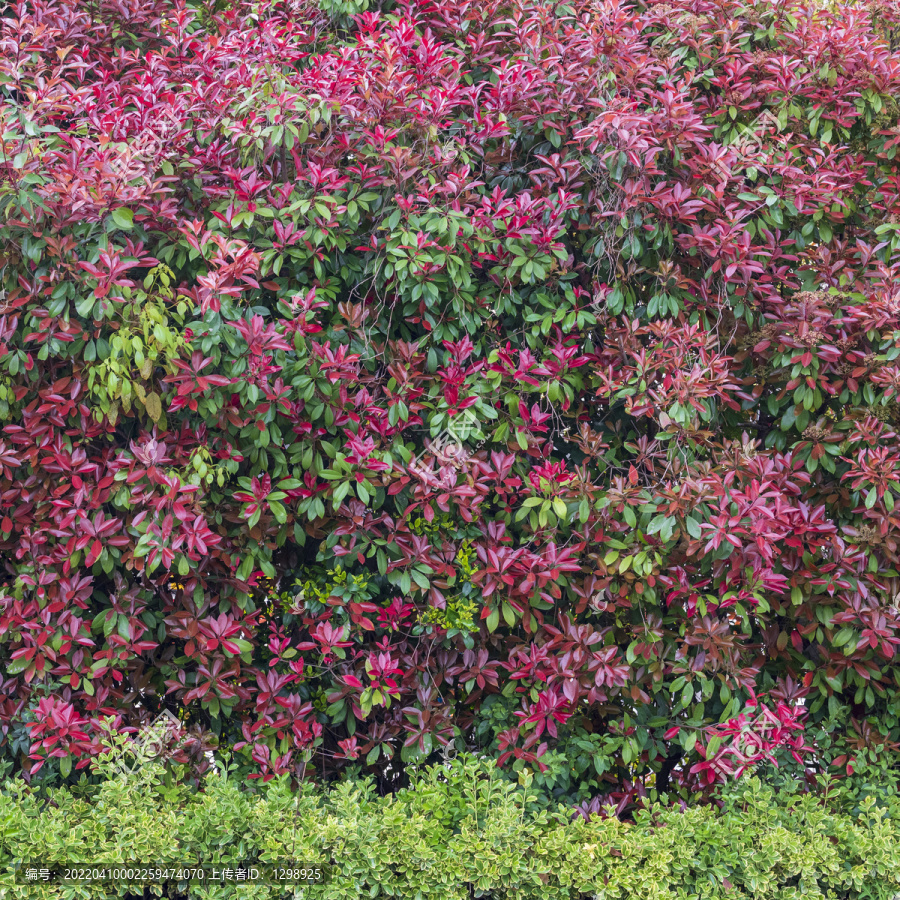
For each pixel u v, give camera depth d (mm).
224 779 3584
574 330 4117
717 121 4203
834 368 4035
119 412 3740
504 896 3529
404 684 3854
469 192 3963
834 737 4215
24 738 3713
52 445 3646
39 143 3457
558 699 3721
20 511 3631
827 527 3859
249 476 3812
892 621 3887
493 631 3713
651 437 4176
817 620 4059
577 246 4148
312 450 3752
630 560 3736
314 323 3881
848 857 3762
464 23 4156
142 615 3779
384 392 3924
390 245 3738
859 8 4359
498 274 3873
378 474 3768
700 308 4086
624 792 4020
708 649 3828
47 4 3926
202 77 3906
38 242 3492
